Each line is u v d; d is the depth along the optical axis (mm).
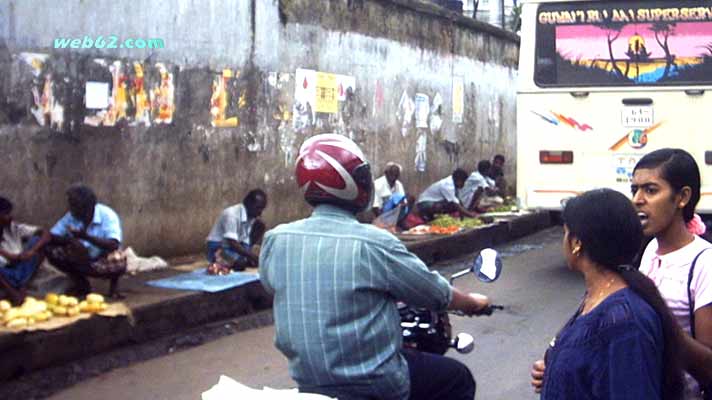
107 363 7441
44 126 9320
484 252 4020
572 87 11281
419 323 4070
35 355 7000
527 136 11492
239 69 11844
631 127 11133
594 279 2893
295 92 12961
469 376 3893
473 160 18953
